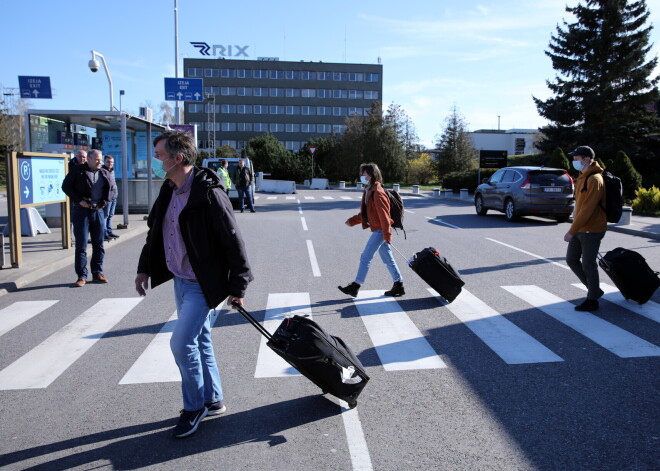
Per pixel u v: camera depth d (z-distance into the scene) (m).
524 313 6.33
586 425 3.62
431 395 4.14
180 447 3.41
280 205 23.55
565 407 3.90
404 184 52.81
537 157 37.47
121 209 18.34
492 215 18.45
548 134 35.47
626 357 4.85
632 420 3.68
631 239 12.56
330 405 4.00
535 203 15.49
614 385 4.26
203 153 67.06
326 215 18.56
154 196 18.53
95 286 8.05
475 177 31.30
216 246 3.49
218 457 3.28
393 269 7.17
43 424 3.74
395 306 6.75
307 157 61.31
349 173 55.59
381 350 5.15
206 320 3.72
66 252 10.32
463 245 11.54
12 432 3.63
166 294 7.56
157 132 18.88
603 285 7.69
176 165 3.43
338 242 12.17
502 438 3.48
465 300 6.99
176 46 27.45
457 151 49.56
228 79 98.62
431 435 3.53
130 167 18.55
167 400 4.12
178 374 4.64
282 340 3.70
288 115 100.12
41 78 22.78
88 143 17.05
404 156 54.25
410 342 5.36
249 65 98.88
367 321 6.09
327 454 3.31
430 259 6.65
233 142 99.44
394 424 3.69
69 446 3.44
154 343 5.45
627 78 33.84
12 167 8.56
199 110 98.38
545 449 3.33
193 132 19.69
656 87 33.88
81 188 7.93
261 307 6.75
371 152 53.41
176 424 3.69
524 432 3.55
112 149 18.08
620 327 5.73
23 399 4.16
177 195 3.50
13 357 5.09
